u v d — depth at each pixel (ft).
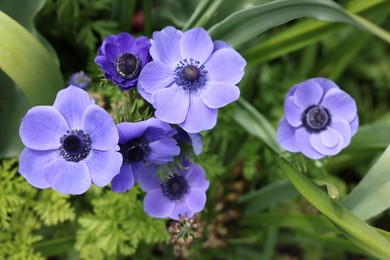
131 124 1.07
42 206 1.47
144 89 1.13
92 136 1.09
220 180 1.68
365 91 2.03
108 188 1.51
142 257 1.66
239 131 1.62
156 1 1.65
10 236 1.46
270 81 1.73
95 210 1.48
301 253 1.96
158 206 1.31
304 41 1.51
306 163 1.48
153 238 1.51
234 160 1.73
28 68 1.25
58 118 1.10
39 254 1.46
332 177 1.77
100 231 1.46
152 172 1.28
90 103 1.10
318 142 1.30
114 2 1.59
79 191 1.09
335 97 1.29
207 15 1.37
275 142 1.44
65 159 1.10
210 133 1.58
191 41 1.16
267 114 1.74
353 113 1.30
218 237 1.69
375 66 2.00
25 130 1.10
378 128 1.46
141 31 1.77
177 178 1.31
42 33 1.62
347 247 1.55
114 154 1.06
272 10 1.28
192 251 1.62
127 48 1.16
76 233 1.54
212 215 1.66
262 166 1.72
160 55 1.15
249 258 1.77
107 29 1.63
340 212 1.20
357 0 1.44
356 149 1.51
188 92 1.15
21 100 1.42
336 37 1.94
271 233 1.67
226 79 1.16
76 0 1.54
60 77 1.36
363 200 1.26
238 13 1.26
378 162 1.26
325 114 1.30
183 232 1.25
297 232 1.70
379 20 1.65
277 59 1.87
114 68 1.15
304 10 1.30
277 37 1.50
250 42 1.54
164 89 1.13
